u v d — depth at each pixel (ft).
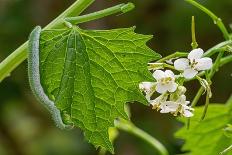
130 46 0.81
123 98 0.83
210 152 1.10
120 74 0.82
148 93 0.85
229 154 1.06
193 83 1.79
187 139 1.09
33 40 0.81
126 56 0.82
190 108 0.84
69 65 0.82
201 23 1.76
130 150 1.88
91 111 0.83
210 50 0.89
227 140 1.08
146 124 1.86
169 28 1.82
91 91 0.83
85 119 0.83
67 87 0.83
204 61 0.83
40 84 0.80
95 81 0.83
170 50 1.82
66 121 0.83
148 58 0.81
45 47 0.82
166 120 1.85
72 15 0.86
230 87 1.82
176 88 0.84
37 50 0.80
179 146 1.79
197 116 1.06
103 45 0.82
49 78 0.82
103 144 0.84
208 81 0.88
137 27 1.85
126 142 1.89
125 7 0.82
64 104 0.83
